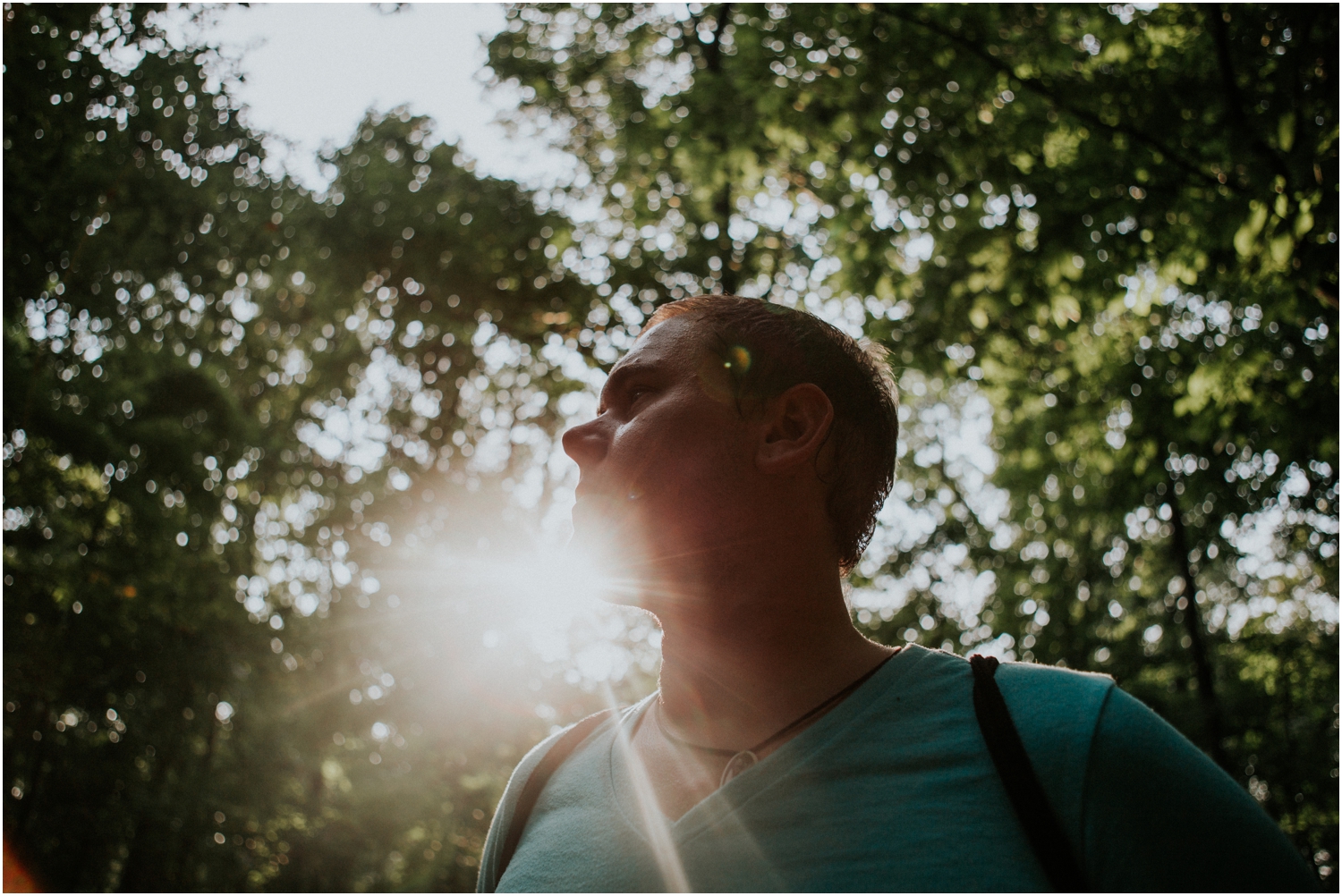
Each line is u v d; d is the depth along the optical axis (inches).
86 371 320.2
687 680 44.4
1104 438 348.5
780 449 44.3
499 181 501.4
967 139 268.2
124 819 454.6
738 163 325.4
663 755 43.7
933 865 34.0
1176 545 450.6
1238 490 366.0
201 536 430.6
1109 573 481.1
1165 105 240.8
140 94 310.7
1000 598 487.2
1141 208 250.7
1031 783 34.7
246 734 544.4
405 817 637.3
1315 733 458.0
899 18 259.4
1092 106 252.4
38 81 272.2
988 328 328.2
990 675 39.7
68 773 446.9
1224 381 269.3
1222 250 243.3
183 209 345.4
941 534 515.8
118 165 309.1
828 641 43.7
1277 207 206.2
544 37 478.0
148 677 422.0
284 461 527.8
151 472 351.6
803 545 44.2
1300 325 268.7
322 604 597.0
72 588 344.2
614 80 454.6
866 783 37.0
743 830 37.3
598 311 481.1
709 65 426.3
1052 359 346.9
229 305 483.2
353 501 589.6
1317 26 208.1
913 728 38.5
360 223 472.4
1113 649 477.4
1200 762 34.5
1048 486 423.8
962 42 253.9
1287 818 462.9
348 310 519.2
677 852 38.0
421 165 512.7
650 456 44.4
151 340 367.2
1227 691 466.0
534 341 513.7
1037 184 263.7
